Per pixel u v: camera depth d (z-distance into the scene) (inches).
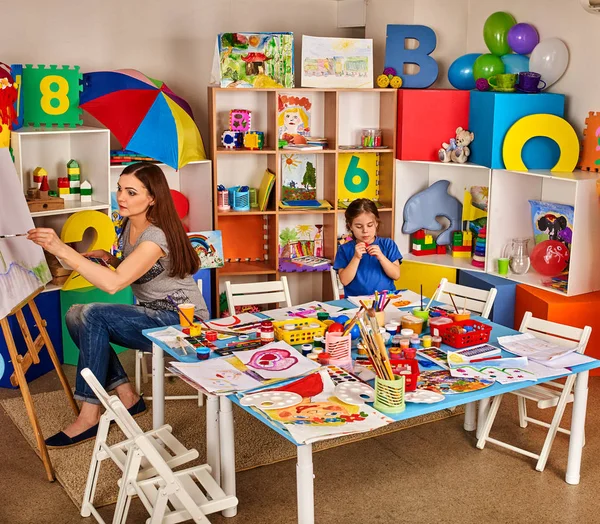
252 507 133.6
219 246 214.7
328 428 101.4
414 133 221.5
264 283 169.3
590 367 126.3
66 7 208.4
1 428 164.4
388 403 107.0
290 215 233.5
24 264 144.6
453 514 131.3
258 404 108.3
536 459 149.9
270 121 222.8
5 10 200.5
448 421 167.3
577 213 188.9
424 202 227.9
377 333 106.2
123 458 126.0
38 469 147.2
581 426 138.6
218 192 219.5
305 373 119.6
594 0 183.0
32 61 206.1
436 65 224.7
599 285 197.9
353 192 234.7
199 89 228.5
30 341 148.6
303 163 230.5
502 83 205.2
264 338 134.0
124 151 209.6
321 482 141.7
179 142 200.4
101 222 195.6
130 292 203.8
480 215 224.8
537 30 211.3
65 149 207.6
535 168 207.0
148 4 218.5
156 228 153.8
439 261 223.8
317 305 156.5
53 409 173.2
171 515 115.0
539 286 199.5
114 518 122.3
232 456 128.3
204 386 114.7
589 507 133.6
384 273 175.9
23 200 147.8
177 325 144.3
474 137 213.5
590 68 199.6
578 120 205.3
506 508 133.1
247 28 231.1
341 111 230.1
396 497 136.6
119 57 217.6
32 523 129.7
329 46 219.0
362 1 234.7
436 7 225.6
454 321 138.9
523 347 133.7
